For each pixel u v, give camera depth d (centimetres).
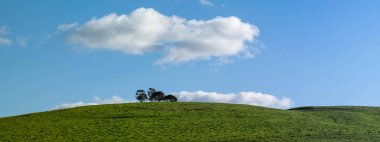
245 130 6894
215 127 7144
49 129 7188
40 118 8206
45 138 6569
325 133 6662
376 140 6228
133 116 8131
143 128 7150
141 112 8444
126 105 9200
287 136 6438
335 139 6238
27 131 7081
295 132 6725
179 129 7044
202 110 8625
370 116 8369
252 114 8244
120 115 8231
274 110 8862
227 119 7788
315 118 8038
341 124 7488
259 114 8250
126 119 7869
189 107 8931
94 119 7931
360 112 8856
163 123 7506
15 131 7106
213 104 9350
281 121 7612
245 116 8062
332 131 6819
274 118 7881
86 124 7519
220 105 9231
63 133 6881
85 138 6544
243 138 6328
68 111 8744
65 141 6366
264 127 7112
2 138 6619
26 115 8612
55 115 8431
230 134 6619
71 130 7081
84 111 8669
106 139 6462
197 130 6956
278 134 6575
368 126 7356
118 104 9362
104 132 6906
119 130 7031
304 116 8231
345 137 6397
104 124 7475
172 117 8000
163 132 6856
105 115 8262
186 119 7819
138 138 6494
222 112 8425
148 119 7844
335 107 9556
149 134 6738
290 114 8394
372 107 9575
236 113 8338
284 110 9025
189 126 7250
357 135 6556
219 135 6562
